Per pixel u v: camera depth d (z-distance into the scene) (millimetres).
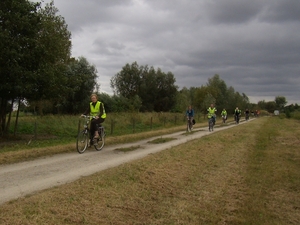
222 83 75188
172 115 35656
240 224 5449
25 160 9352
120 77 64938
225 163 10211
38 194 5707
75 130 20625
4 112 17094
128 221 5066
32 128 19656
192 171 8781
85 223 4719
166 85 63594
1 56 14289
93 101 11570
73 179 7105
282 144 15195
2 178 7000
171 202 6195
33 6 16172
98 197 5746
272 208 6309
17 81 14930
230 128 25281
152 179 7422
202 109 58344
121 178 7109
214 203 6352
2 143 14508
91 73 36000
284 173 9000
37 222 4484
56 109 35219
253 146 14250
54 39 17203
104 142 12703
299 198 6980
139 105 44656
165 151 11211
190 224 5234
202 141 14680
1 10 14766
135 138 16328
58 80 17391
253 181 8062
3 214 4602
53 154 10570
